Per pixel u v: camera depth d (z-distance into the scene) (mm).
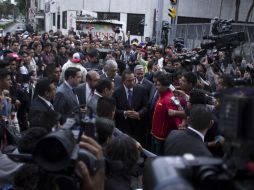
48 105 4664
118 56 12023
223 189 1174
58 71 6301
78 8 35625
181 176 1102
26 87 6707
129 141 2604
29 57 9375
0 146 3514
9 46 13859
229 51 7020
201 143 3133
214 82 6676
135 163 2609
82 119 2137
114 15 34562
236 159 1150
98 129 2680
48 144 1679
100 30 21781
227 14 34812
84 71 7602
